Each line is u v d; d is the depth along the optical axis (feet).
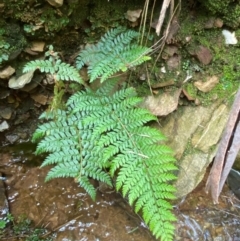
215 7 2.84
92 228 3.01
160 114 2.99
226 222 3.13
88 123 2.64
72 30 2.93
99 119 2.65
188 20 2.96
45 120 3.29
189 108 3.10
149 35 2.99
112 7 2.88
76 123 2.72
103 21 2.94
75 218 3.05
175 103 3.02
